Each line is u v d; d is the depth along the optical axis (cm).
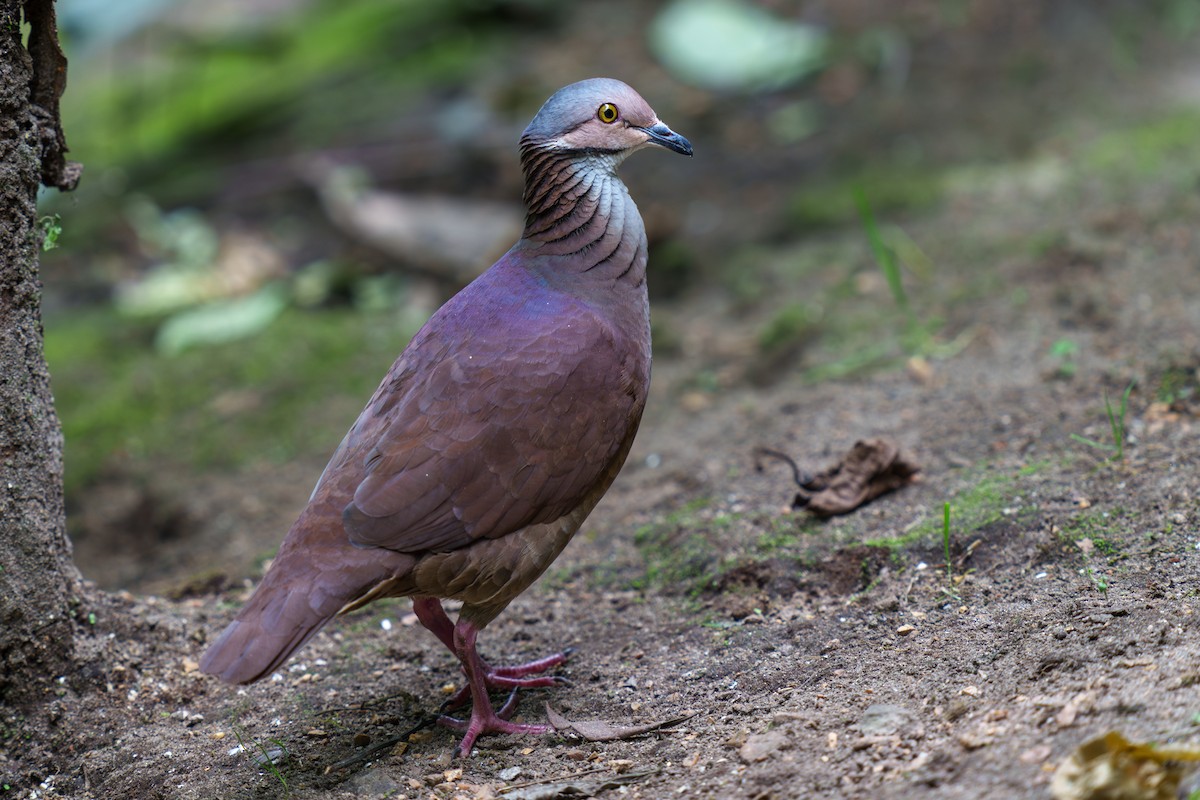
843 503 916
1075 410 988
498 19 2325
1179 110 1672
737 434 1147
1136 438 920
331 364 1477
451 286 1622
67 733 782
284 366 1482
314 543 686
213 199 1902
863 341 1265
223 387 1457
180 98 2183
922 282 1355
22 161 761
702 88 2011
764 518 941
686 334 1427
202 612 922
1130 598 723
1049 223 1387
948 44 2011
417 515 699
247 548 1159
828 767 615
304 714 799
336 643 900
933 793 553
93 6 1806
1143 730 546
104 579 1172
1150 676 599
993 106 1817
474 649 748
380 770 712
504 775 695
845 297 1378
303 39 2375
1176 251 1235
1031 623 725
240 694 827
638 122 812
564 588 951
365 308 1596
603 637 862
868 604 809
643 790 642
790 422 1129
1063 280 1247
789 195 1700
